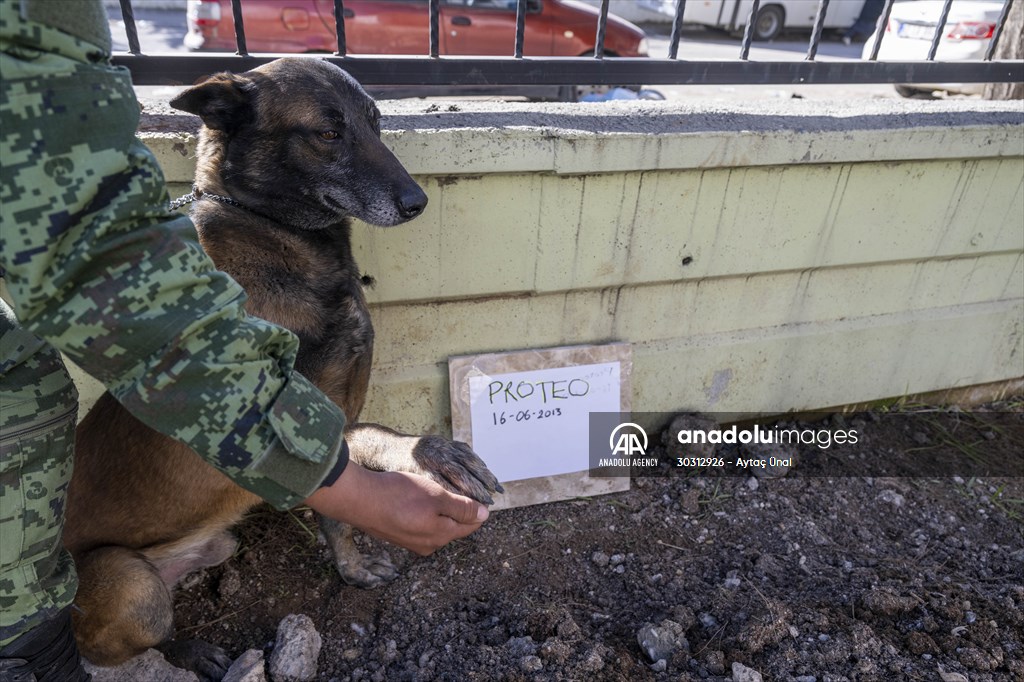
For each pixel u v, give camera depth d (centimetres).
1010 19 362
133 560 183
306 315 194
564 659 192
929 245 288
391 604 218
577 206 236
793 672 194
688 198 246
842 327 297
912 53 733
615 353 264
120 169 94
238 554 232
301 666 193
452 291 238
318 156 189
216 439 102
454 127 213
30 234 89
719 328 282
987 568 238
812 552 238
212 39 584
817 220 267
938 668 195
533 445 260
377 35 594
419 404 253
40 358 118
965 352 324
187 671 190
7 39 85
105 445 191
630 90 539
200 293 100
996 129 264
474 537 241
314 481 110
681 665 194
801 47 1466
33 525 117
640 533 247
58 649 129
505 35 632
